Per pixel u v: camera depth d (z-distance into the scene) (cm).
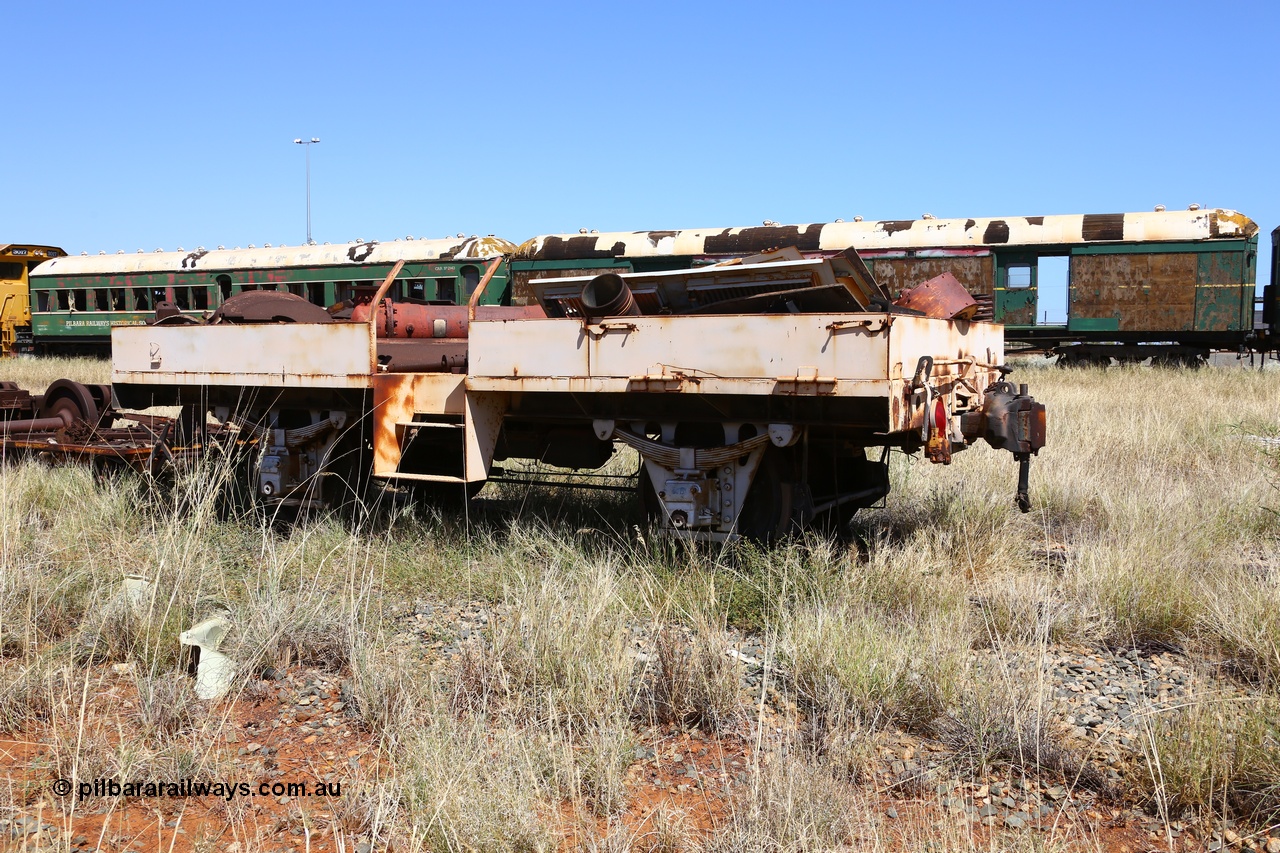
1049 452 995
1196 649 493
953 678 426
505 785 334
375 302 698
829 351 544
